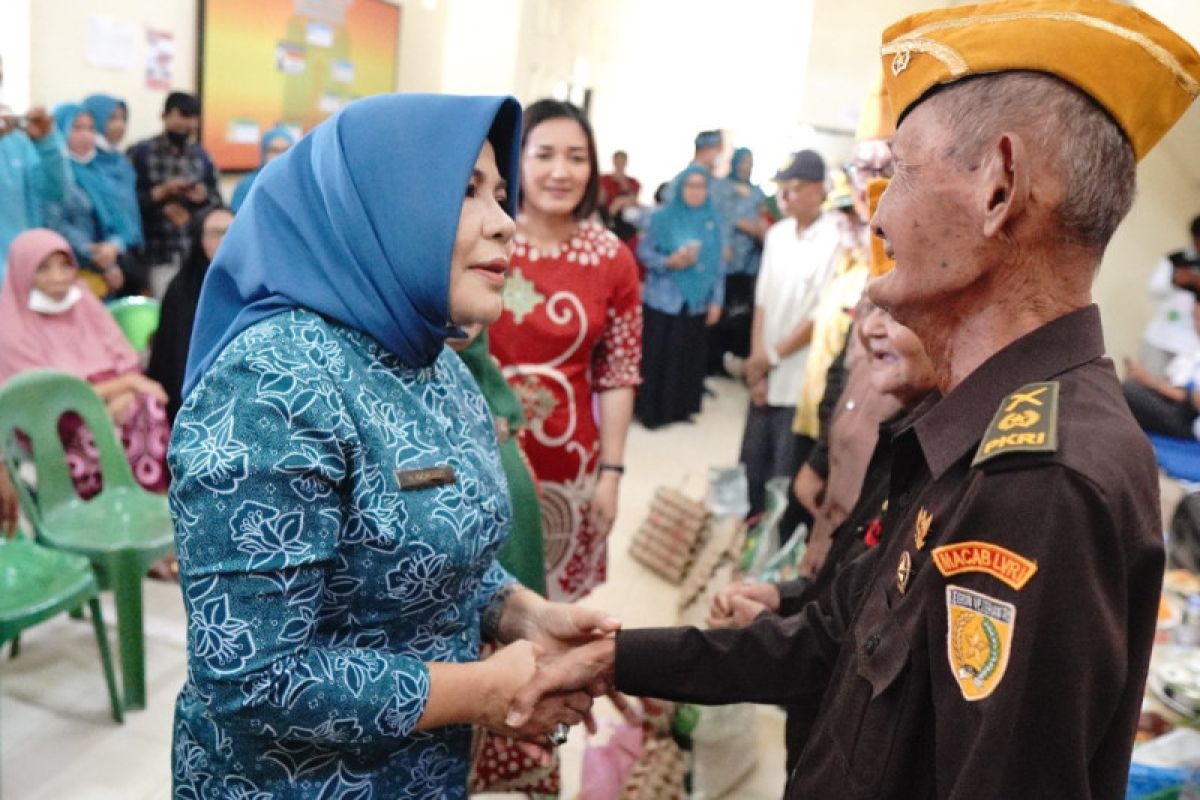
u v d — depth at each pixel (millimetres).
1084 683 618
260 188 966
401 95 960
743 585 1454
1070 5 721
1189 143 2727
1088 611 617
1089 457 643
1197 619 1570
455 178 918
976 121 719
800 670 1127
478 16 5656
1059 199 707
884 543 899
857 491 1901
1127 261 3004
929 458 785
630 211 6551
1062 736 616
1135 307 3045
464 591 1023
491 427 1137
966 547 675
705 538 3338
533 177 1984
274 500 821
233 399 837
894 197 772
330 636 932
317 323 904
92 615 2273
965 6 772
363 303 915
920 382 1188
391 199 915
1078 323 738
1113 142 705
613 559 3582
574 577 2195
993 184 713
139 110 4730
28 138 3955
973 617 656
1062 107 698
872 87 2096
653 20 10078
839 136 6941
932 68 751
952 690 666
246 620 824
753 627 1165
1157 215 2914
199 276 3156
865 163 2098
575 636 1167
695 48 10125
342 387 884
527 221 2049
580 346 2072
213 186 4930
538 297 2031
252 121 5504
